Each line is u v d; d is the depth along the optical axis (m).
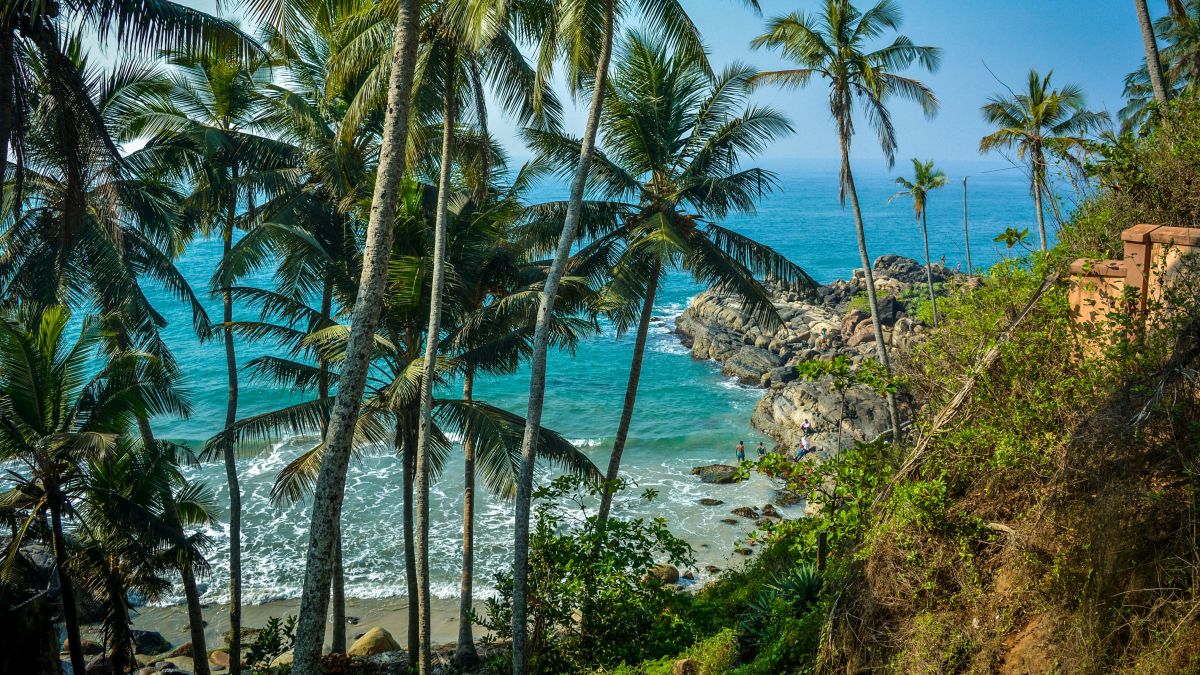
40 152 14.71
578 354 55.28
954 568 7.40
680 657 11.70
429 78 13.99
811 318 53.34
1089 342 7.50
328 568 9.17
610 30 12.09
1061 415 7.15
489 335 15.80
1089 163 9.49
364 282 9.27
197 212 19.69
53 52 11.09
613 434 39.00
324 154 17.42
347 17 12.80
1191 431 5.80
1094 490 6.32
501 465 14.62
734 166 18.52
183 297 18.33
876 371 9.30
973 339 8.90
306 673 9.05
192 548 15.09
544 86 14.12
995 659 6.71
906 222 169.50
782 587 12.26
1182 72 31.92
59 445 12.70
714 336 53.91
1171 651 5.25
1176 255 7.28
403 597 23.69
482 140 15.84
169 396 14.85
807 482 9.09
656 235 16.34
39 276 15.50
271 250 16.89
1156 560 5.64
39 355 12.62
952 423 8.21
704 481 32.47
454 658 17.78
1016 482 7.47
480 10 11.45
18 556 14.09
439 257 13.91
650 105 18.08
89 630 22.05
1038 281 8.75
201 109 18.78
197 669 17.41
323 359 15.41
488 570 25.02
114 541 14.05
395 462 33.78
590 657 12.38
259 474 32.53
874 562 8.02
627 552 12.26
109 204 14.70
